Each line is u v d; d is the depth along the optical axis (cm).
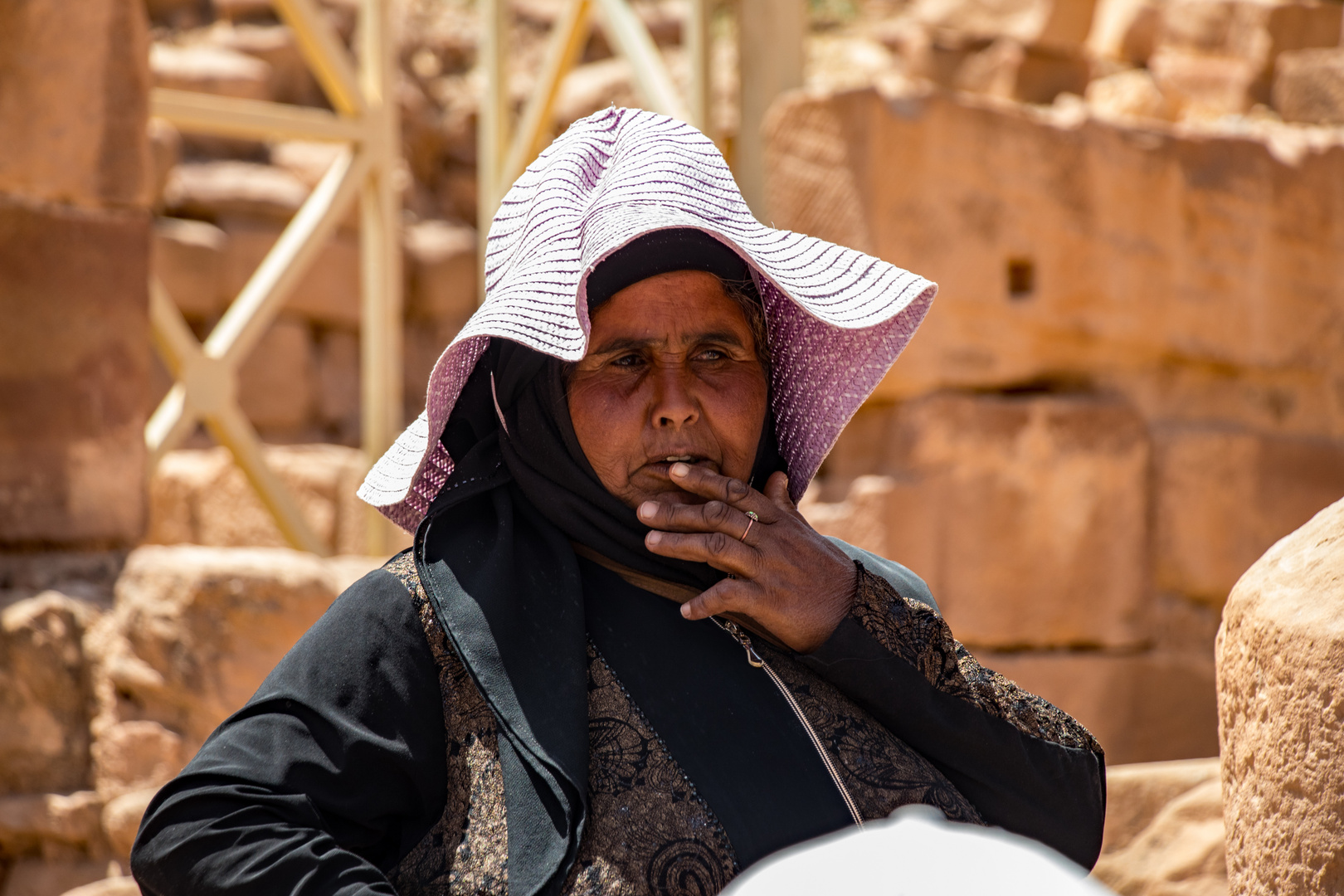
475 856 435
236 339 1598
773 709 468
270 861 409
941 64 2242
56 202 1196
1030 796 496
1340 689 395
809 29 2700
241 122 1633
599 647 471
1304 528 471
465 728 457
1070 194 1544
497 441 511
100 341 1213
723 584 468
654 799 439
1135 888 793
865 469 1544
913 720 479
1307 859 411
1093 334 1560
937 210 1480
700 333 493
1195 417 1617
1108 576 1539
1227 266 1608
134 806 1069
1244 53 2064
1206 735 1572
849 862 235
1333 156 1653
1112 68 2189
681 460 486
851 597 482
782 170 1505
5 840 1082
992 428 1497
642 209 472
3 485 1171
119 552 1211
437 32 2936
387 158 1756
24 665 1084
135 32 1227
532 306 471
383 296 1784
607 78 2722
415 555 477
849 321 488
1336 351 1652
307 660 457
